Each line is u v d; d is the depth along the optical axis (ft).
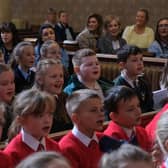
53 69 19.06
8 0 57.41
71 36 49.70
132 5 58.85
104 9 60.54
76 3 62.03
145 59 32.55
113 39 38.17
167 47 36.19
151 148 15.07
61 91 19.30
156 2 57.67
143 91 22.67
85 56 21.34
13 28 33.73
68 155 13.84
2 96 17.75
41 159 7.59
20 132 13.87
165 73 21.88
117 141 14.29
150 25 58.23
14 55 25.43
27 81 24.50
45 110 13.11
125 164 8.16
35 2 64.23
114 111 15.26
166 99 21.90
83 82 21.48
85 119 14.01
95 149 14.19
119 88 15.40
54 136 15.55
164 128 11.88
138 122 15.38
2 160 12.76
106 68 33.19
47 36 33.96
